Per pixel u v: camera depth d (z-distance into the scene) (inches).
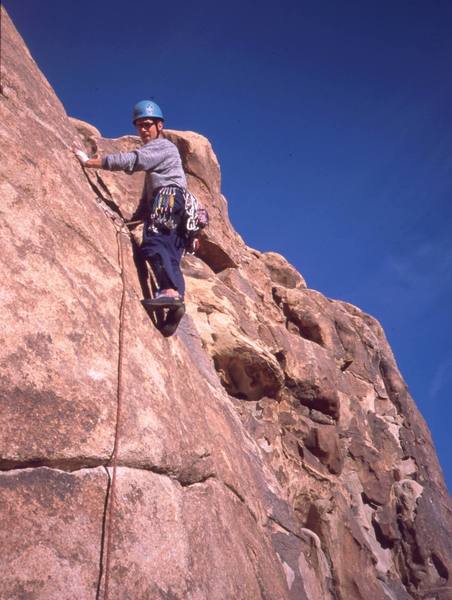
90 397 171.5
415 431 543.8
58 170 211.6
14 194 186.5
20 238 180.1
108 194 309.9
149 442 181.9
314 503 372.2
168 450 188.1
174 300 213.0
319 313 501.0
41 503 153.3
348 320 552.7
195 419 220.8
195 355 306.8
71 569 150.6
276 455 377.1
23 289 171.9
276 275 539.8
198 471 205.2
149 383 197.9
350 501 437.7
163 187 216.8
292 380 414.6
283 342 422.0
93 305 191.2
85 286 193.0
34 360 164.6
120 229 227.5
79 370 173.8
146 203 227.1
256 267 495.8
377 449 490.0
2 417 152.8
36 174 198.8
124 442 174.2
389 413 532.7
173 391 211.8
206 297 387.2
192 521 192.1
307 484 382.3
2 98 208.4
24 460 153.6
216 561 194.2
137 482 175.2
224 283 427.8
